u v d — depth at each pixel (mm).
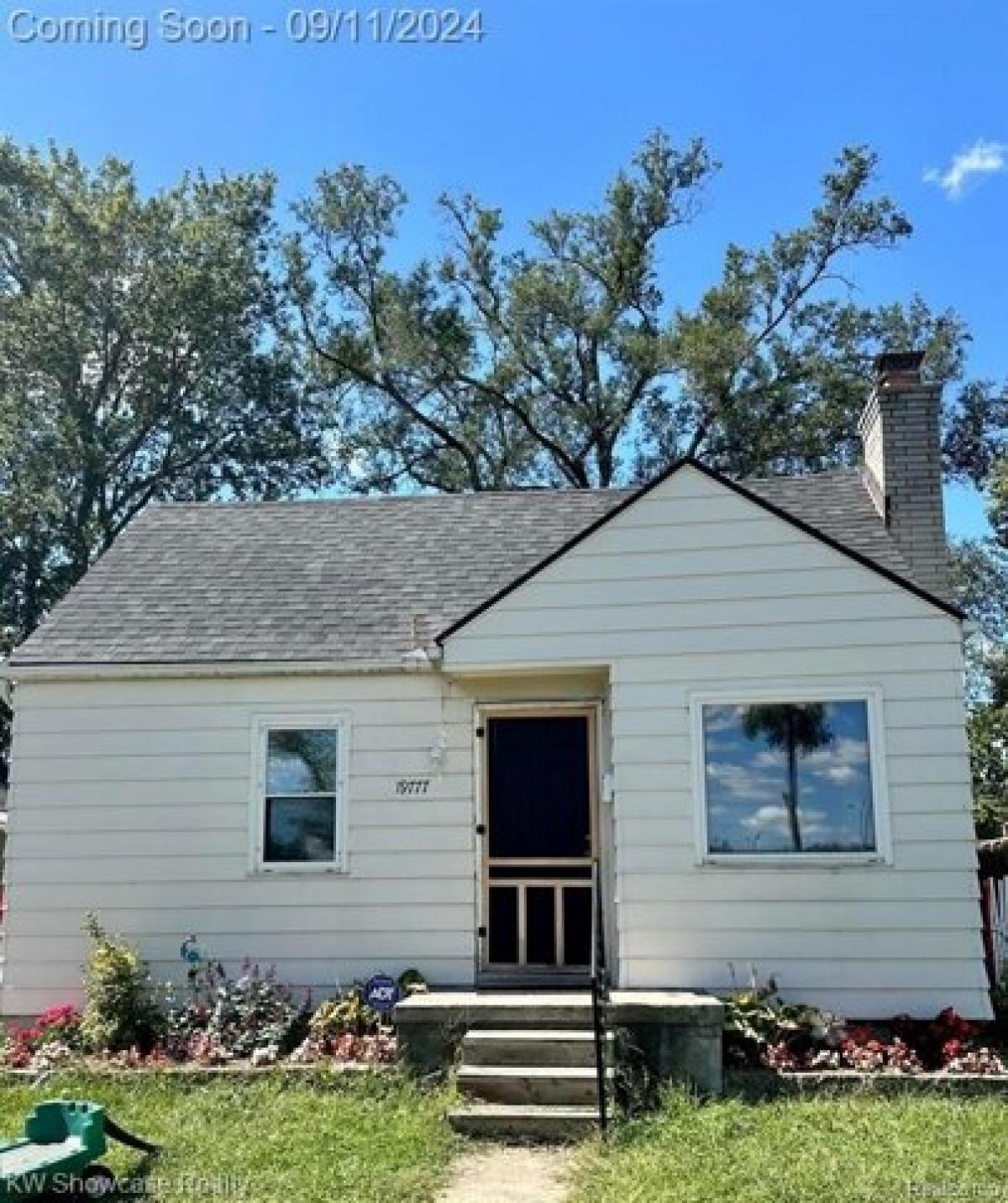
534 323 29656
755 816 9602
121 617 11773
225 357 31172
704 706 9828
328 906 10516
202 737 10930
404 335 29672
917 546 11734
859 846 9438
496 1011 8594
